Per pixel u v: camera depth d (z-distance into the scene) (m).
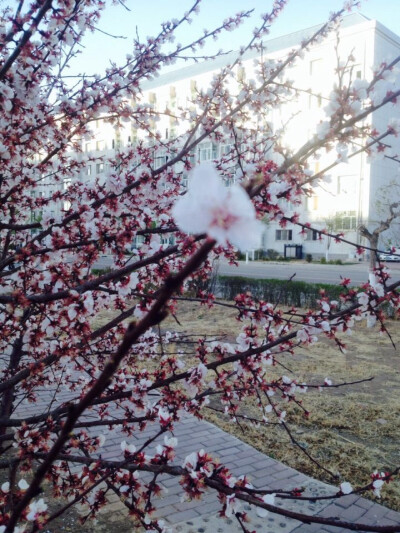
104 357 3.48
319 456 4.75
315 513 3.79
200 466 1.66
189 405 2.50
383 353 8.80
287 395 2.75
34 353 3.55
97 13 3.47
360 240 30.70
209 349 2.60
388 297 2.23
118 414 5.56
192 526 3.62
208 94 3.79
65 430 1.04
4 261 2.55
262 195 1.89
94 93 3.52
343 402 6.18
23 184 3.26
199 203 0.50
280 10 3.57
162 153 4.29
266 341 2.56
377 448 4.90
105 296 2.79
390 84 1.73
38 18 2.19
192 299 2.47
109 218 3.00
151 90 32.84
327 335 2.41
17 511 1.21
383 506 3.90
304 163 1.93
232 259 2.78
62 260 3.01
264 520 3.72
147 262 2.12
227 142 4.24
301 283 12.95
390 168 31.11
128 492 1.99
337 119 1.66
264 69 3.40
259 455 4.80
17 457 2.24
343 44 27.22
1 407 3.23
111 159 3.92
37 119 3.53
